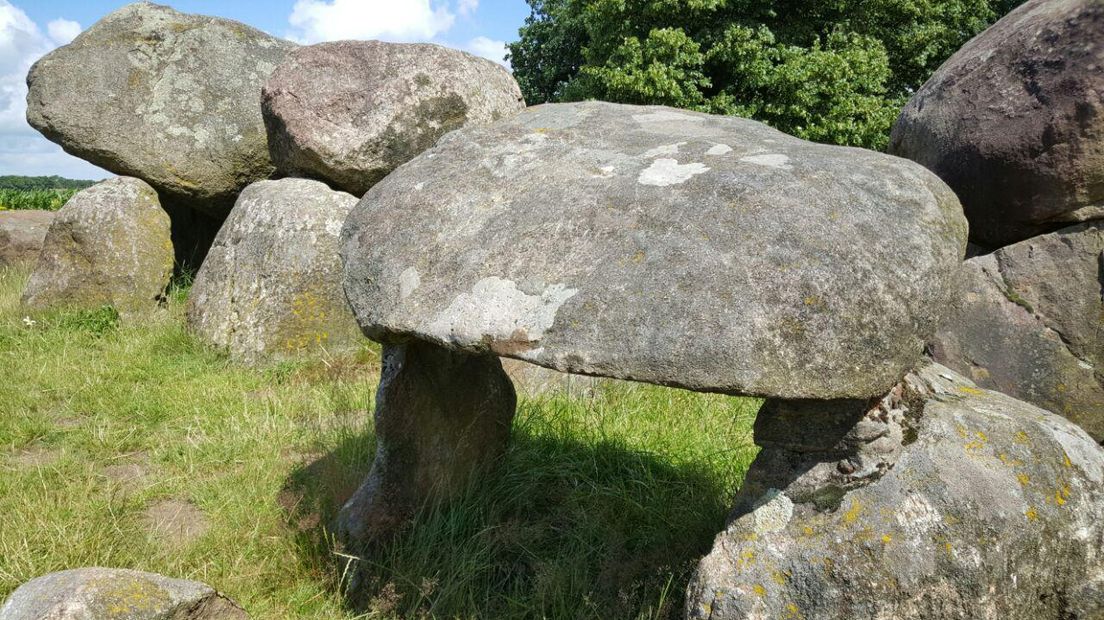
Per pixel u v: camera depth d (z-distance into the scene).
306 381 5.10
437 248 2.24
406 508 3.04
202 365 5.46
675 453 3.74
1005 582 2.07
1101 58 3.13
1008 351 3.44
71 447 4.02
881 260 1.91
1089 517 2.23
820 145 2.44
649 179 2.21
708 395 4.44
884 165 2.16
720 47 12.84
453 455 3.21
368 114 6.26
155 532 3.14
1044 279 3.39
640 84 12.59
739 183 2.09
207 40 7.80
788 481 2.19
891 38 14.43
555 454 3.59
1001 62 3.47
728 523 2.21
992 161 3.41
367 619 2.69
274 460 3.80
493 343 1.99
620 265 1.98
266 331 5.58
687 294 1.88
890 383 1.91
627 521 3.11
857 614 1.99
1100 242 3.28
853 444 2.14
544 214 2.18
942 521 2.06
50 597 2.24
